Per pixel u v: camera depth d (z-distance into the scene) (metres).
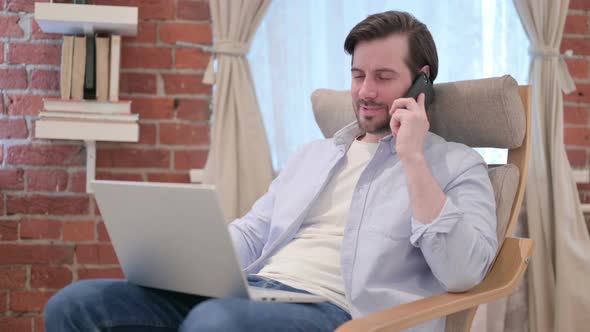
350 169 1.60
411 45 1.53
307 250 1.51
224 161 2.46
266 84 2.59
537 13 2.60
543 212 2.57
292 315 1.21
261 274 1.50
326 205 1.58
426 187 1.32
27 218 2.50
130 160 2.54
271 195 1.74
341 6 2.57
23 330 2.50
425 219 1.31
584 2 2.75
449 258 1.29
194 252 1.27
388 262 1.42
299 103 2.57
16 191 2.50
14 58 2.49
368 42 1.53
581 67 2.74
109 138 2.30
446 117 1.57
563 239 2.53
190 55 2.56
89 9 2.28
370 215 1.47
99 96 2.36
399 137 1.36
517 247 1.45
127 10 2.30
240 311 1.18
